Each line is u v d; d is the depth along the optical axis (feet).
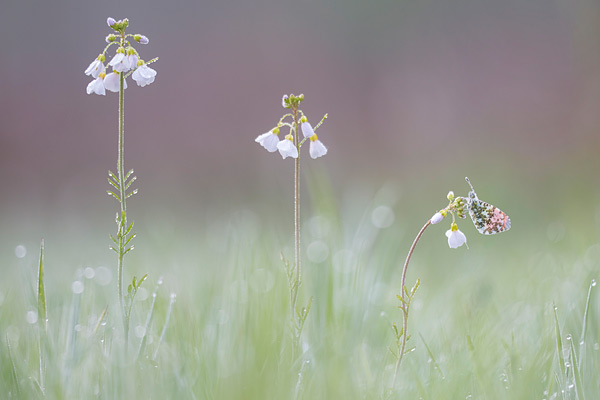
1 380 3.76
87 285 4.15
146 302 4.09
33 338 3.92
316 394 3.71
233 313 3.94
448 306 4.26
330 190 4.38
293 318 3.88
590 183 9.54
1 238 7.67
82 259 5.08
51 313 3.99
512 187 9.11
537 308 4.12
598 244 4.55
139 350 3.80
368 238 4.31
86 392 3.75
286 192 8.90
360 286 4.05
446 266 4.83
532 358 3.84
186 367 3.77
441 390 3.75
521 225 7.13
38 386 3.76
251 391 3.69
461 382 3.76
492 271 4.74
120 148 3.84
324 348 3.83
